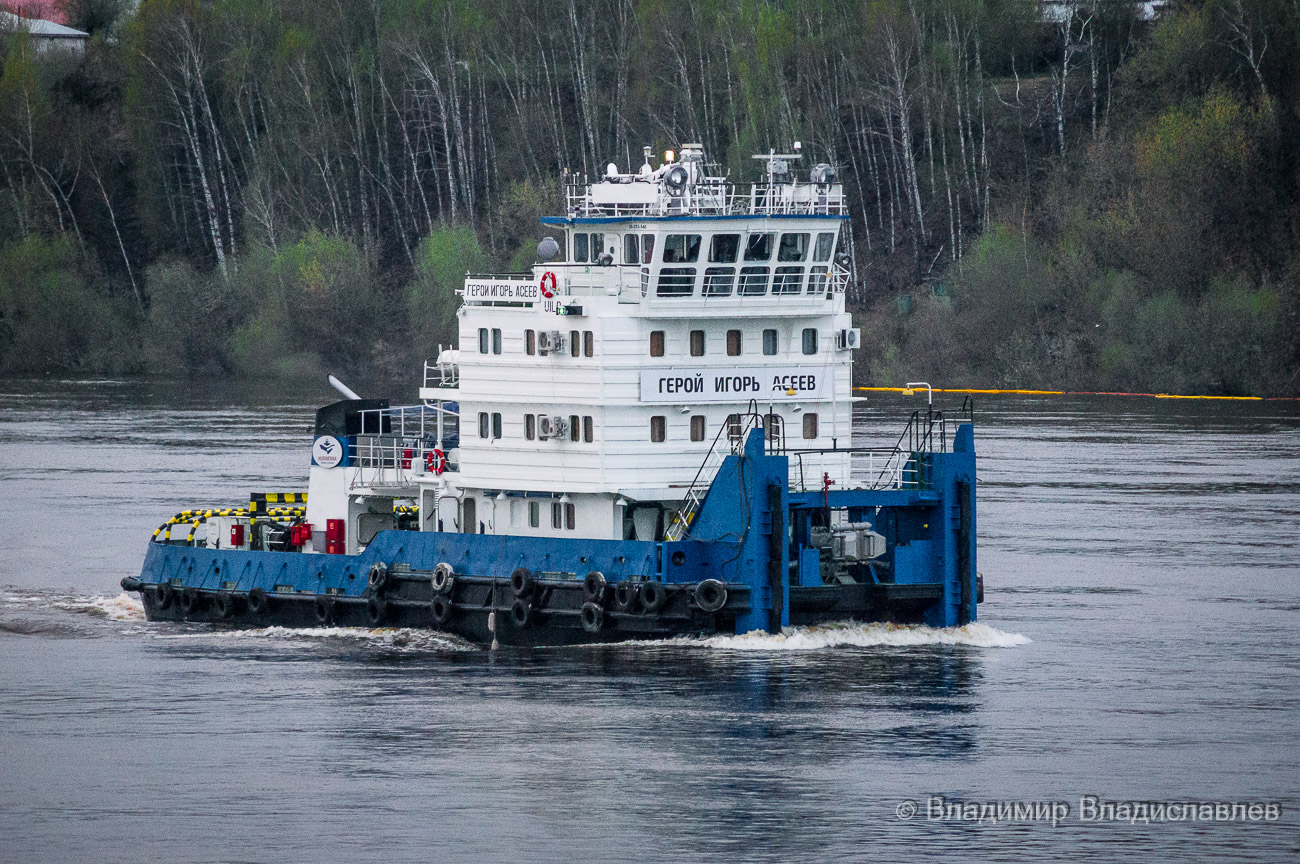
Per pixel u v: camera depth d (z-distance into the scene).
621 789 166.00
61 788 169.12
